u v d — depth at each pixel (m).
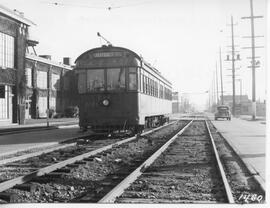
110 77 17.81
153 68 22.92
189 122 40.56
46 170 8.92
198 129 27.42
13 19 32.84
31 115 48.19
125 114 17.61
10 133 22.19
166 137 19.39
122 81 17.70
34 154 12.33
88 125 17.92
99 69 17.91
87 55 18.17
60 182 8.09
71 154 12.70
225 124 35.38
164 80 27.97
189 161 11.11
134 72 17.66
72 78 61.47
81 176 8.80
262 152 13.23
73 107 56.25
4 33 31.89
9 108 32.81
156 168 9.89
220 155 12.70
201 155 12.48
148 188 7.50
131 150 13.81
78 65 18.16
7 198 6.62
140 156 12.34
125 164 10.59
